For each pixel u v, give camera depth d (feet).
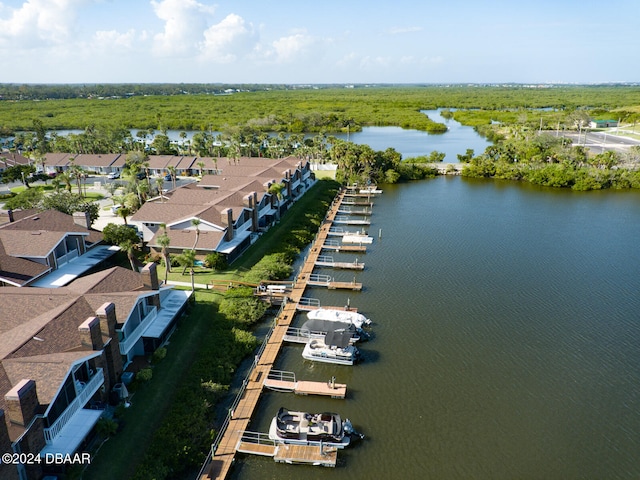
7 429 79.05
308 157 463.42
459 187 388.37
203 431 110.93
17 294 125.49
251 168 326.24
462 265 217.36
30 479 85.61
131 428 106.32
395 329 161.68
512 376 136.87
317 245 242.37
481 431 116.26
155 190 310.04
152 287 138.82
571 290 191.11
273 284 191.11
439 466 106.11
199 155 419.95
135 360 130.52
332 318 160.56
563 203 334.24
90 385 102.73
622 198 350.64
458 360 144.15
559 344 152.46
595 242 249.14
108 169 386.11
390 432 115.96
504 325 164.04
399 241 251.80
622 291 190.29
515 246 243.19
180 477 100.83
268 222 263.90
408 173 417.90
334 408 124.26
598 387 132.36
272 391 131.03
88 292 126.31
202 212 212.02
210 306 165.68
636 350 149.38
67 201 232.32
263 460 107.65
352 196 353.72
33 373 92.17
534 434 115.34
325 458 105.91
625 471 105.09
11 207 250.78
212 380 128.06
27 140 472.03
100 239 203.21
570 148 447.01
